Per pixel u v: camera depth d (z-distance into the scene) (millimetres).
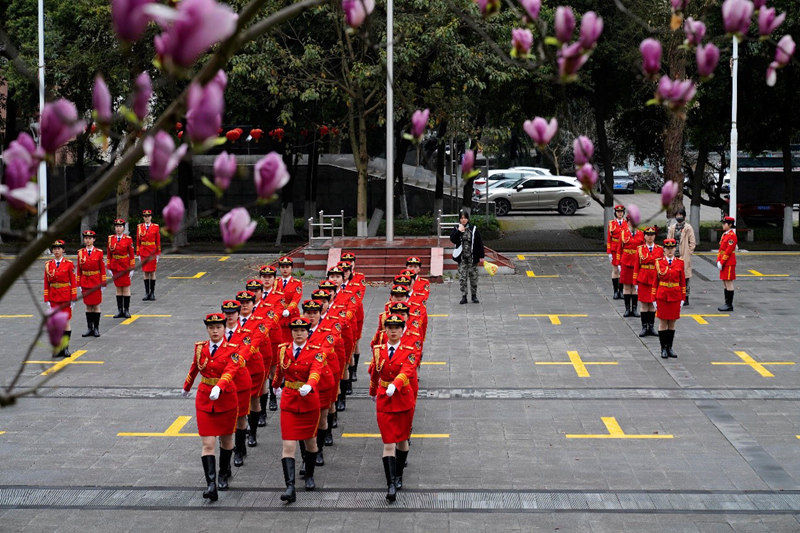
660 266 16938
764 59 28625
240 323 13062
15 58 3766
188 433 13312
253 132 26484
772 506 10406
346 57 27422
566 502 10602
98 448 12633
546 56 3998
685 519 10094
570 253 31297
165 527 10016
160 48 2395
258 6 3539
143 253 23109
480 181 45219
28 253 3381
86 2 27859
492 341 18812
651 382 15695
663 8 27359
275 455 12453
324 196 43469
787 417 13711
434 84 28281
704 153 32781
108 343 18766
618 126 34844
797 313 21141
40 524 10070
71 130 3047
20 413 14188
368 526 10016
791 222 32656
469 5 26062
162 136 2814
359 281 15961
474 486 11148
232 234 2979
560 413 14055
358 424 13742
